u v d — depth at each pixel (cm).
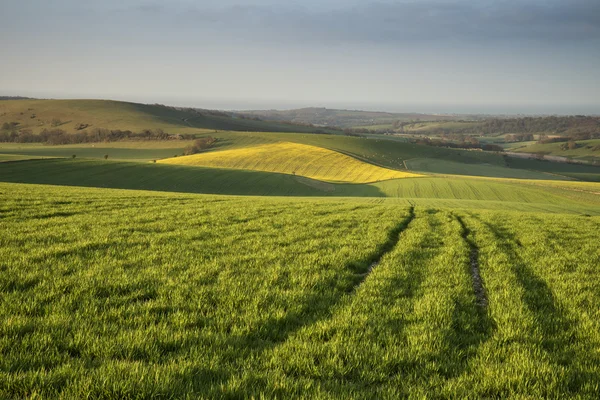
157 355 491
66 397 388
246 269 955
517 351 556
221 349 522
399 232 1711
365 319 656
